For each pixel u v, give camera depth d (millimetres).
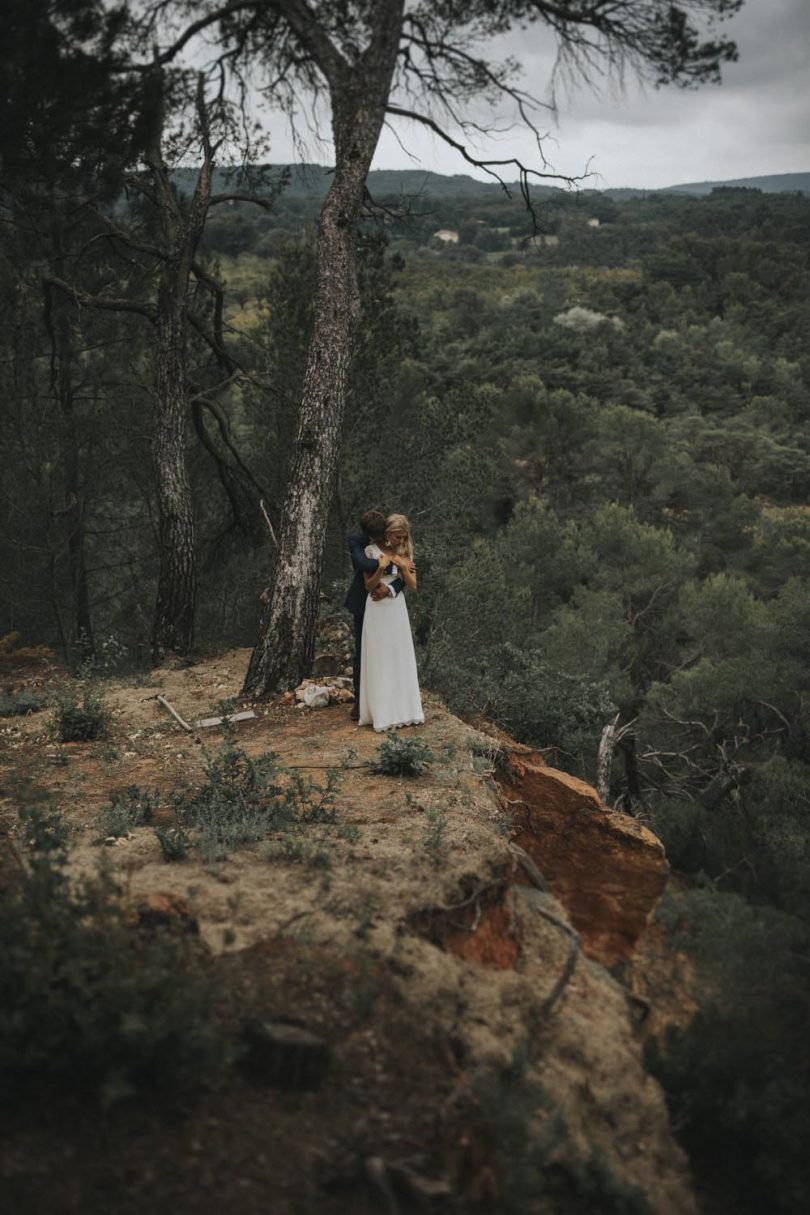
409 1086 2869
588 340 87750
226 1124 2615
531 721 8844
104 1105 2465
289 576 9055
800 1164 3236
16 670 13227
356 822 5023
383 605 7188
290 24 8781
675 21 8164
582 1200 2734
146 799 5535
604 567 22531
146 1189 2326
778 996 3959
